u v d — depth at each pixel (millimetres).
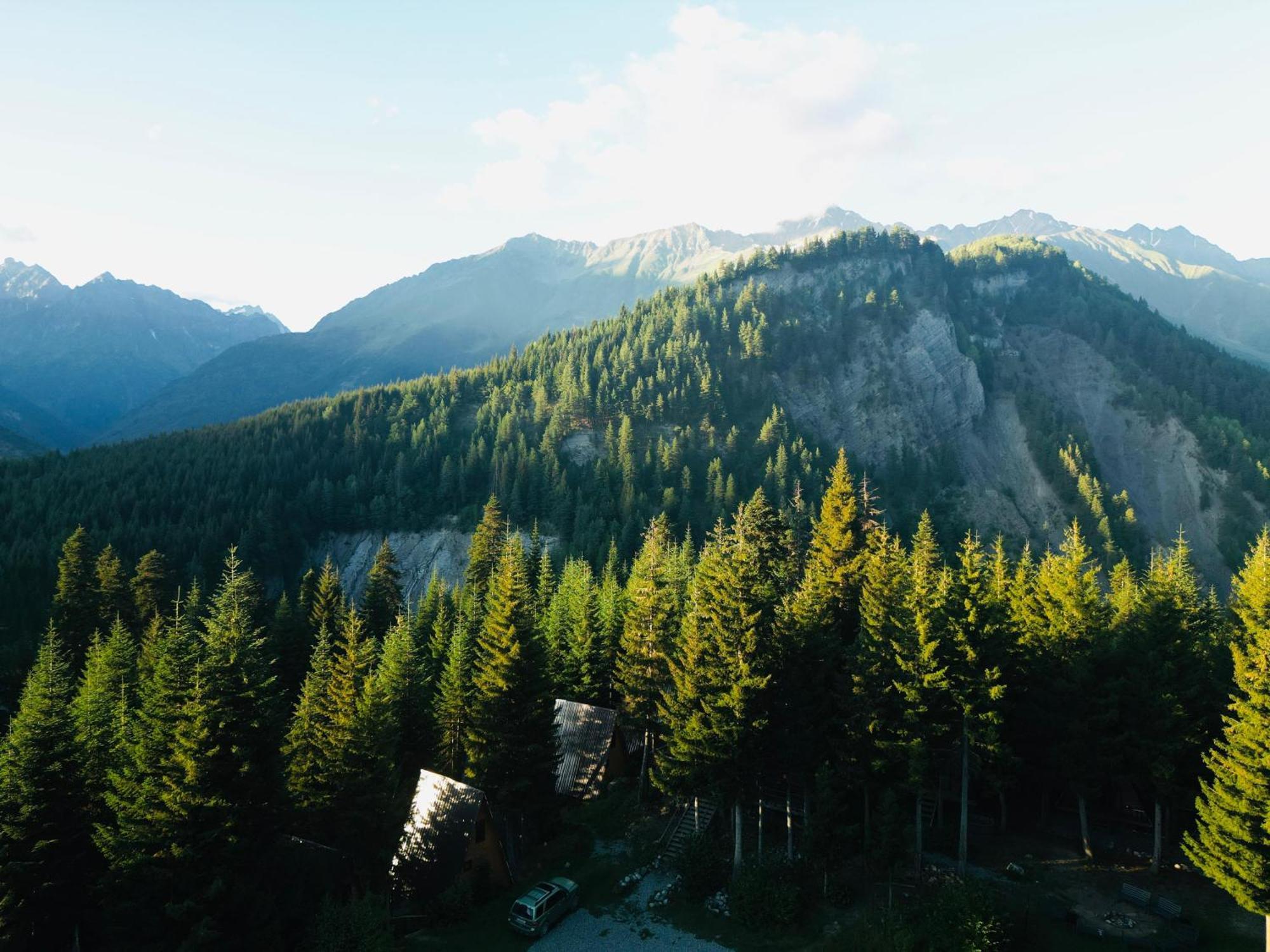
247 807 28750
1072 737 38594
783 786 41594
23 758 29859
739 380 197500
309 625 70000
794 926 32875
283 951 27719
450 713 46969
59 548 99562
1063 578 42500
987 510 168625
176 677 29719
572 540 123312
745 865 36156
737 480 140625
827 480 146500
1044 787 42094
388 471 151250
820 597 44719
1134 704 37031
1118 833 41875
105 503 122812
